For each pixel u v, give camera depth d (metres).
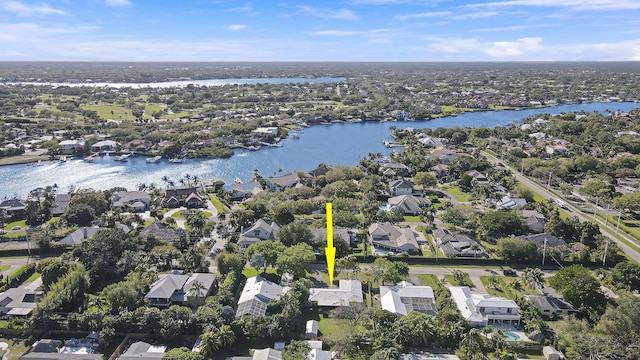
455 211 140.75
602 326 83.06
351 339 79.38
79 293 94.50
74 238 124.44
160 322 83.38
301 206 150.25
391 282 103.25
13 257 119.50
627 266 102.81
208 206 160.62
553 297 95.00
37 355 75.81
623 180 193.75
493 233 133.00
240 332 82.94
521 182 192.50
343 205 151.62
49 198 152.12
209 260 116.56
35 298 93.94
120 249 109.75
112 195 163.75
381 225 134.88
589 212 155.88
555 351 78.75
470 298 93.62
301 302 91.44
